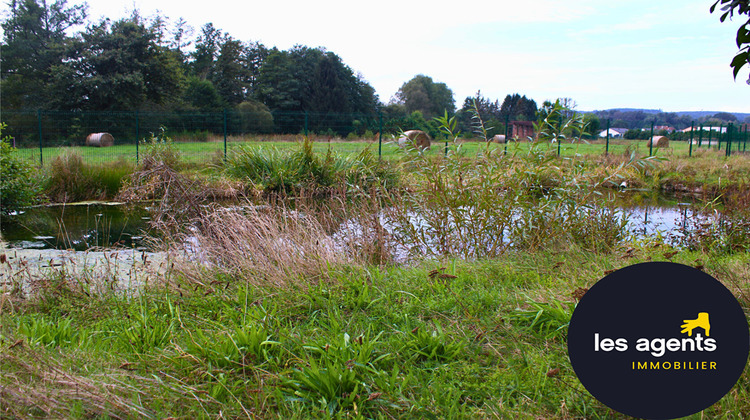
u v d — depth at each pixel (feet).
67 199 34.40
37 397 6.64
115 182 36.73
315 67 179.52
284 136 78.59
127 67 119.34
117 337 9.69
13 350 8.02
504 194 17.72
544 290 11.59
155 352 8.85
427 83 242.58
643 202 34.58
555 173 18.07
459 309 10.70
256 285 12.71
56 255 18.48
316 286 12.26
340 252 15.25
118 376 7.53
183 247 15.97
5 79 127.13
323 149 56.70
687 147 92.94
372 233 17.12
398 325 10.19
